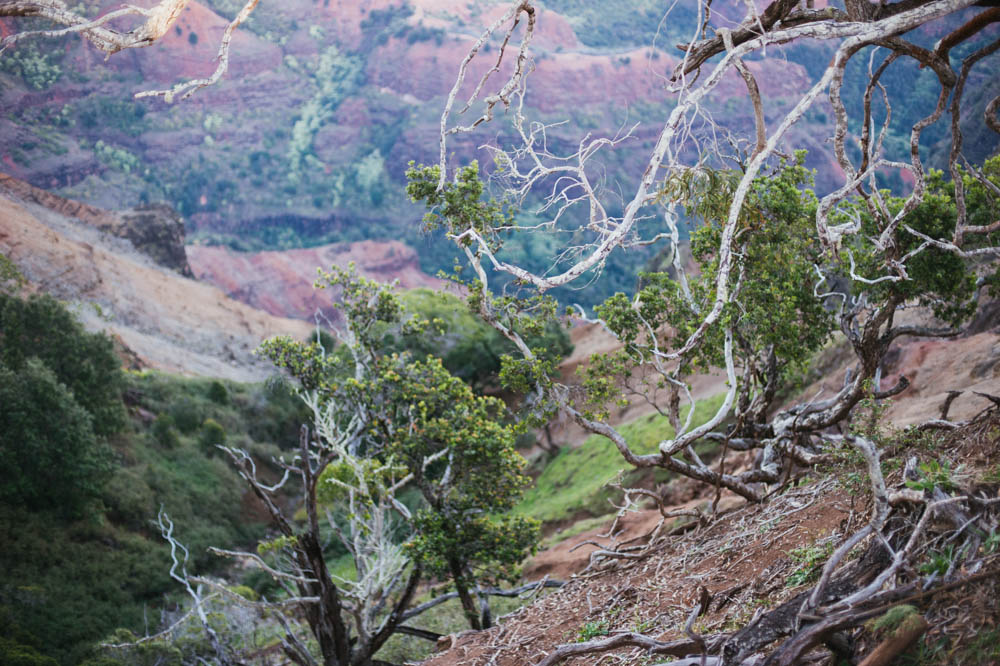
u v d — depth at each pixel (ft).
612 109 583.58
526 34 18.04
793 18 18.83
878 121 205.36
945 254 35.68
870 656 13.32
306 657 44.80
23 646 62.28
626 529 62.49
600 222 23.22
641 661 21.44
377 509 51.72
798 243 36.50
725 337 36.14
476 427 47.88
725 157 26.81
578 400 38.96
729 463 65.21
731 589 23.22
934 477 16.75
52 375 107.24
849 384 41.45
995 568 13.75
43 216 385.70
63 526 100.78
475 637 29.55
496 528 47.19
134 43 15.15
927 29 202.59
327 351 120.78
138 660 53.67
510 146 25.98
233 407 162.91
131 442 129.39
